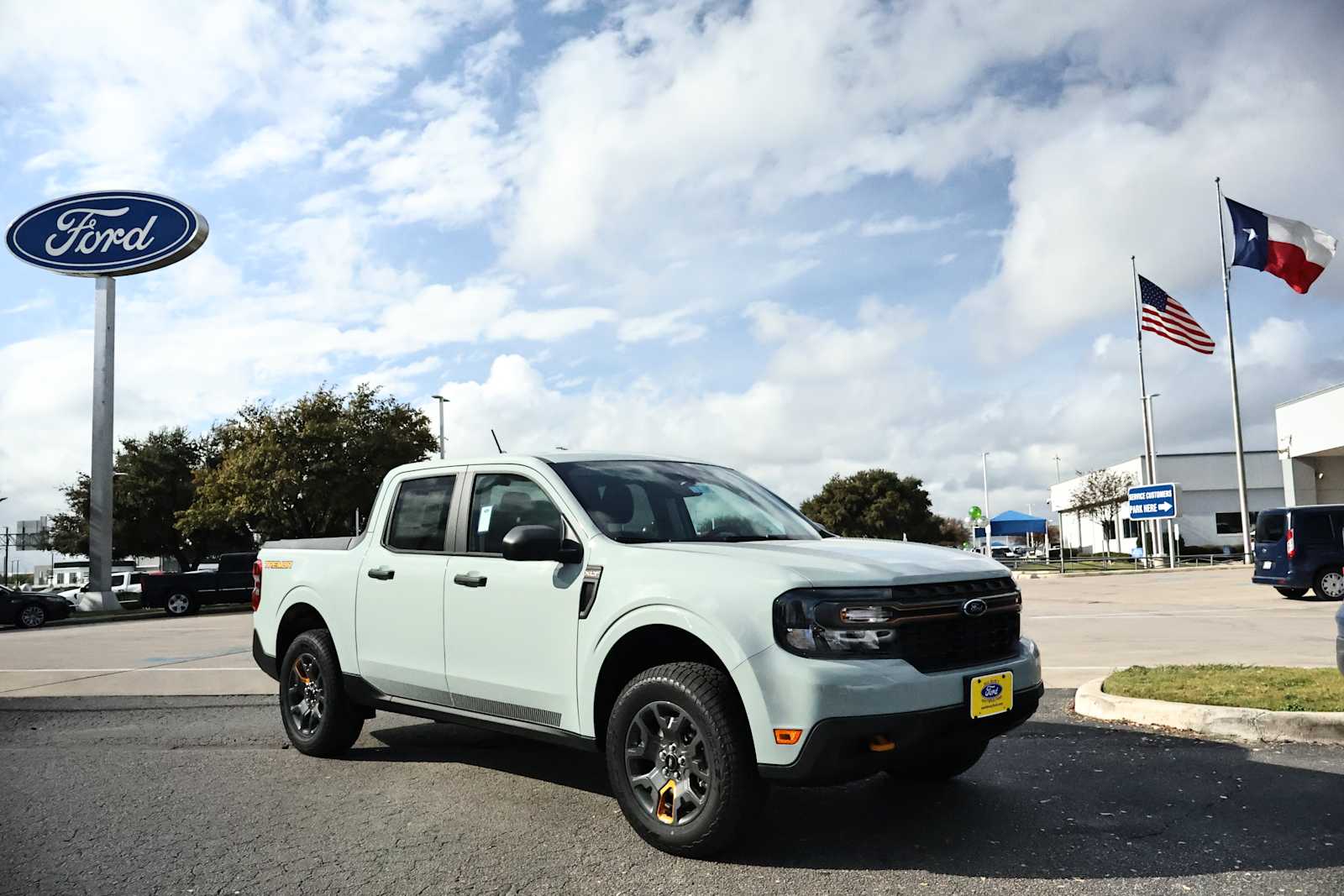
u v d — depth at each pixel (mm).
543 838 4613
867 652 4035
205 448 55312
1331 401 39094
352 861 4320
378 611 5992
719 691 4180
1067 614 16750
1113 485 62719
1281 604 17938
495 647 5207
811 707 3914
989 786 5391
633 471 5547
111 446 34312
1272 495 59875
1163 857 4156
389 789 5629
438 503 5902
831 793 5312
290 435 41156
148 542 54250
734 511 5531
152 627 22156
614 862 4234
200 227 34031
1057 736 6621
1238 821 4617
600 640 4637
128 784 5863
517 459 5543
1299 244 28469
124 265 34062
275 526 41125
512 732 5152
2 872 4223
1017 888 3826
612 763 4512
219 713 8523
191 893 3949
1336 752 5945
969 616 4379
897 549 4852
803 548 4680
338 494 40188
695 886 3922
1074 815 4797
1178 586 25156
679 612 4316
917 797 5195
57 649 16250
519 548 4738
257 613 7125
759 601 4121
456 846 4516
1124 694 7406
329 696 6367
